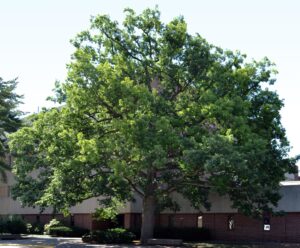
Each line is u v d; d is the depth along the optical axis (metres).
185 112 33.22
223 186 32.66
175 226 44.94
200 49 36.25
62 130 35.53
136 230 43.94
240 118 32.09
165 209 44.25
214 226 42.75
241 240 41.00
